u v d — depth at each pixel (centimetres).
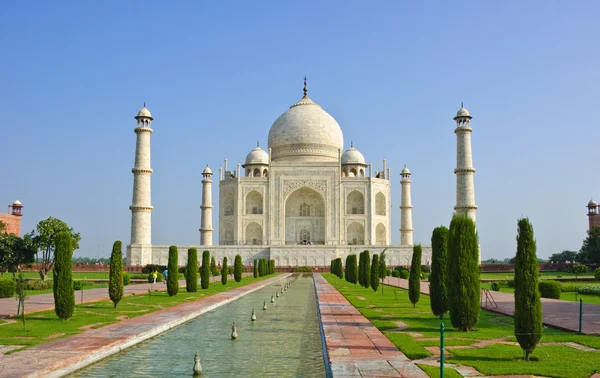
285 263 12250
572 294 6141
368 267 6888
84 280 7994
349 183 13712
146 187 11756
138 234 11662
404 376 2052
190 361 2547
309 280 9281
